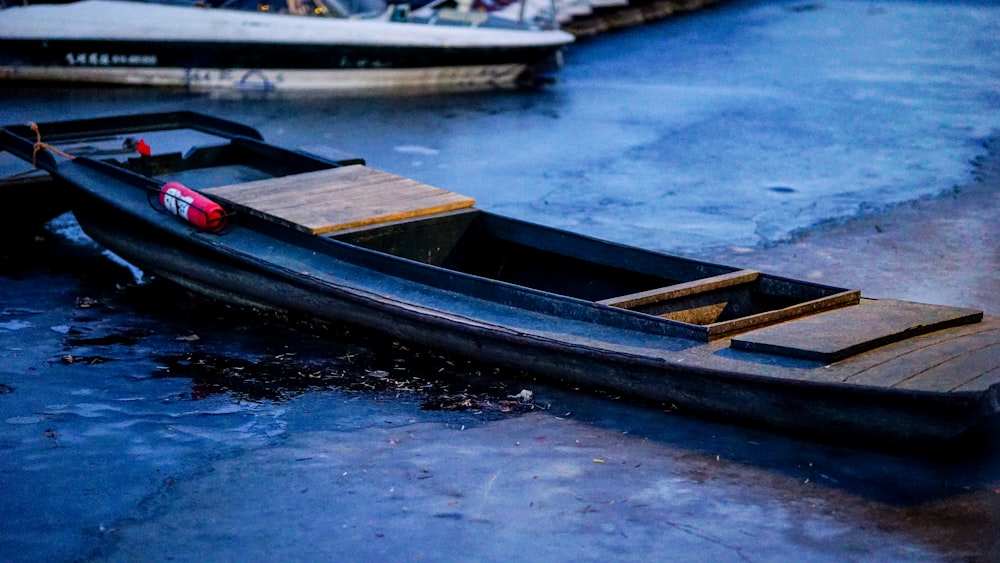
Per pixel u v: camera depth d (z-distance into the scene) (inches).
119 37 2450.8
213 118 1569.9
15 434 857.5
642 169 1863.9
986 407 691.4
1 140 1473.9
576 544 666.8
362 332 1058.1
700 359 807.7
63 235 1515.7
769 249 1397.6
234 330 1119.6
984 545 642.2
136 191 1269.7
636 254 1021.8
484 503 724.0
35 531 706.8
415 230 1123.3
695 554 650.2
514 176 1819.6
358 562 656.4
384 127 2215.8
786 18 3907.5
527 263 1133.1
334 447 821.2
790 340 800.9
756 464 761.0
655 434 818.2
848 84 2659.9
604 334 873.5
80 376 987.3
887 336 801.6
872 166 1860.2
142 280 1318.9
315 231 1069.8
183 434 857.5
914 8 4062.5
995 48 3157.0
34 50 2421.3
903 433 735.1
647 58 3171.8
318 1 2691.9
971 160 1889.8
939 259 1342.3
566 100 2551.7
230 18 2544.3
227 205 1175.6
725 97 2544.3
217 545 681.6
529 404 891.4
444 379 960.9
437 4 2898.6
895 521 676.1
